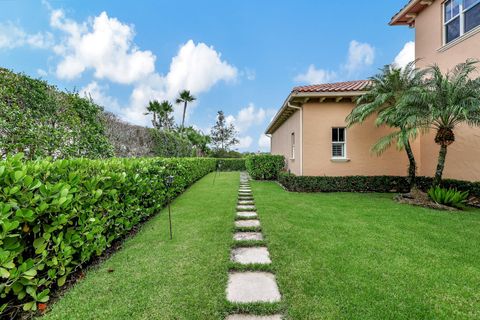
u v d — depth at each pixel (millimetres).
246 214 5262
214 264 2846
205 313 2018
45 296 2062
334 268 2750
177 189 7199
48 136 4820
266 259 3045
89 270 2729
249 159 13461
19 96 4379
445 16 7383
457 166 6930
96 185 3027
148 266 2797
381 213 5207
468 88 5438
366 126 8672
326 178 8312
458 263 2887
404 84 6652
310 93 8148
